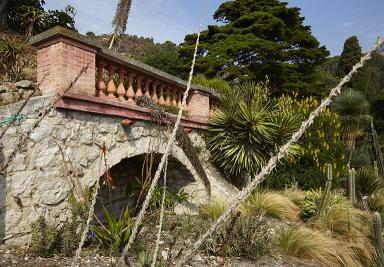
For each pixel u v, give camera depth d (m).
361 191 9.02
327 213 7.29
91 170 5.17
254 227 5.48
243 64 21.62
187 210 7.50
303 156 11.11
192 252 0.94
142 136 6.17
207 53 21.19
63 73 4.68
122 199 7.23
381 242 3.35
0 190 4.13
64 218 4.76
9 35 7.48
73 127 4.91
